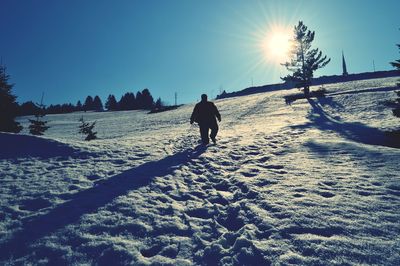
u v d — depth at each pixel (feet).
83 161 26.23
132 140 44.55
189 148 34.47
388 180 17.57
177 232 12.90
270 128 50.55
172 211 15.12
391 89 97.86
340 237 11.33
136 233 12.71
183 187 19.36
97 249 11.32
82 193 17.63
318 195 15.99
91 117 238.68
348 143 29.40
